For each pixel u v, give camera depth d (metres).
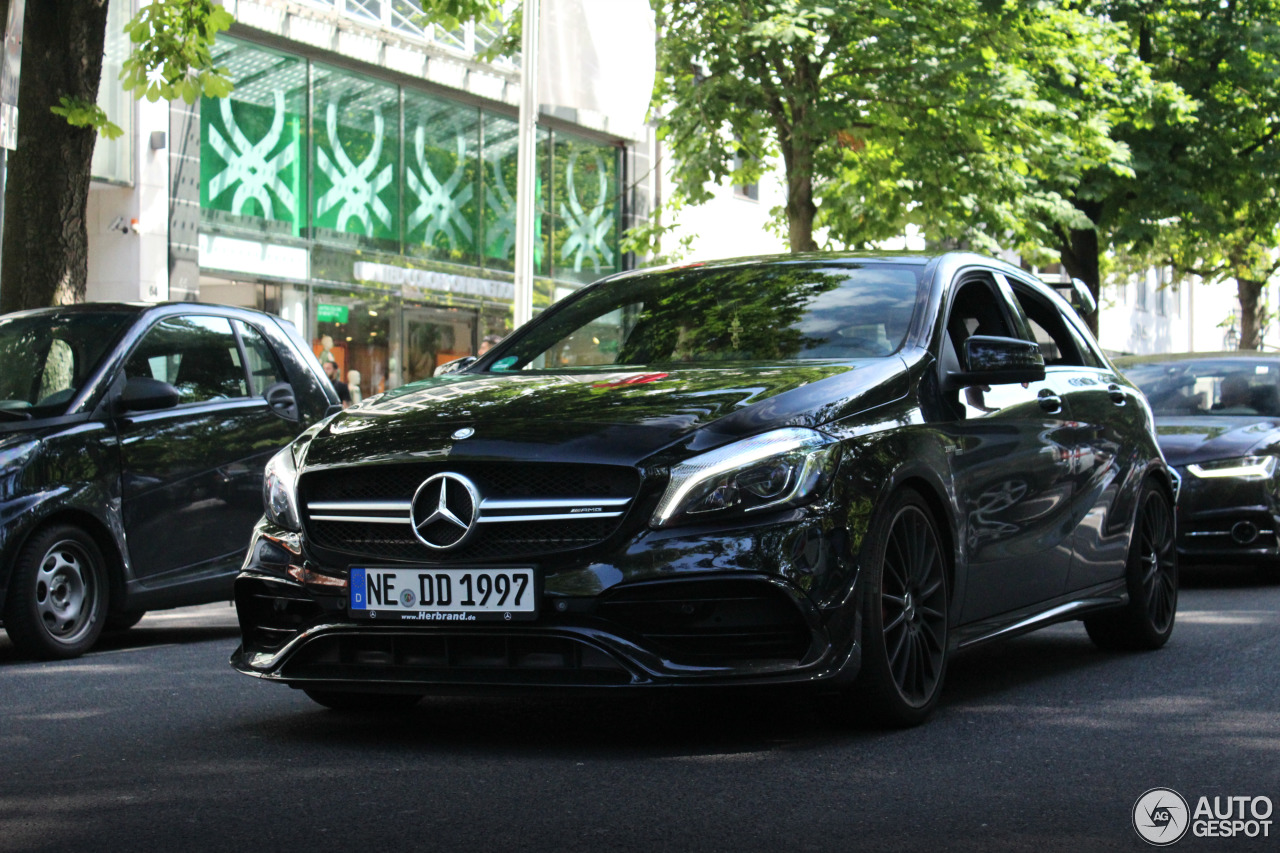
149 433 7.97
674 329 5.76
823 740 4.75
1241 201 26.64
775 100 19.72
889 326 5.50
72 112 11.38
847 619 4.54
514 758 4.52
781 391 4.76
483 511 4.50
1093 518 6.53
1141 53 26.41
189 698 5.85
